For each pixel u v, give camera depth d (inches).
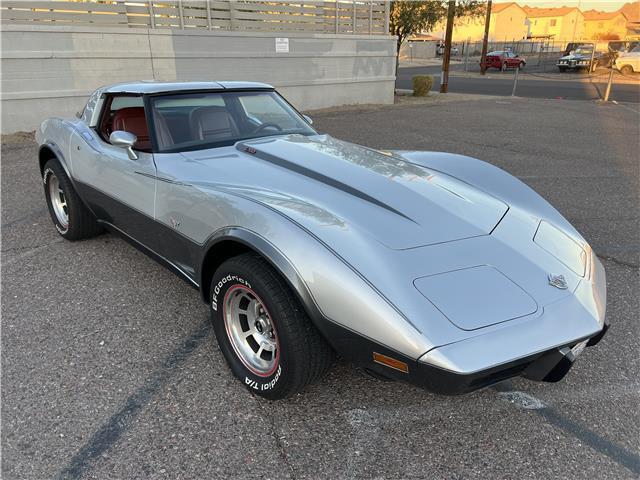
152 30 451.5
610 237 186.9
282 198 96.2
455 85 1079.6
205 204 101.8
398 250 85.0
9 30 373.4
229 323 99.9
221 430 89.7
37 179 259.1
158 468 81.4
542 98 775.7
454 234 93.2
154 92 134.5
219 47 501.4
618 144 378.9
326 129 443.5
